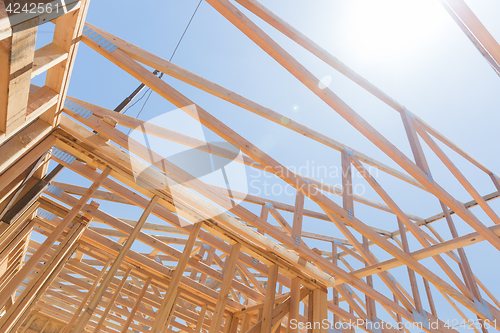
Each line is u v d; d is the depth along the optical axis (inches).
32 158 108.3
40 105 90.0
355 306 256.8
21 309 132.0
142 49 129.3
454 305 289.1
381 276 241.9
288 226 223.5
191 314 300.4
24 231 184.2
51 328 386.0
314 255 188.1
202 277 270.1
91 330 385.1
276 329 152.6
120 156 127.6
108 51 122.3
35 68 71.7
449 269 241.1
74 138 122.0
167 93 129.2
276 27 137.2
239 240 145.6
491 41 106.8
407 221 199.5
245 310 210.5
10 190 119.9
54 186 177.2
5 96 64.7
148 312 319.6
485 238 185.6
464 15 108.3
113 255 213.0
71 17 76.7
